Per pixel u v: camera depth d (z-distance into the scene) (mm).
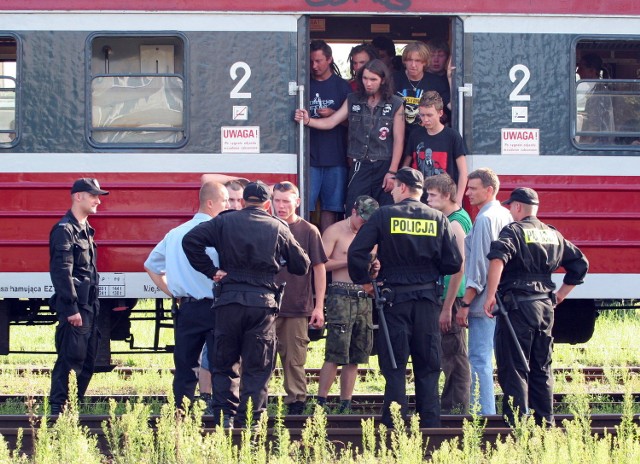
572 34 35156
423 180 30359
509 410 28000
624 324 58688
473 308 30531
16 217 34312
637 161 35406
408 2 34562
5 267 34281
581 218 35156
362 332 32406
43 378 39750
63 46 34406
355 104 34625
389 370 27984
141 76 34562
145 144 34500
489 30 34906
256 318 27406
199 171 34562
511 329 27797
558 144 35188
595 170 35312
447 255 27969
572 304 38125
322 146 35562
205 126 34562
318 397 32438
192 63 34469
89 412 32625
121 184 34469
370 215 30141
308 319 33406
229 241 27328
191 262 27453
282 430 25859
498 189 32594
